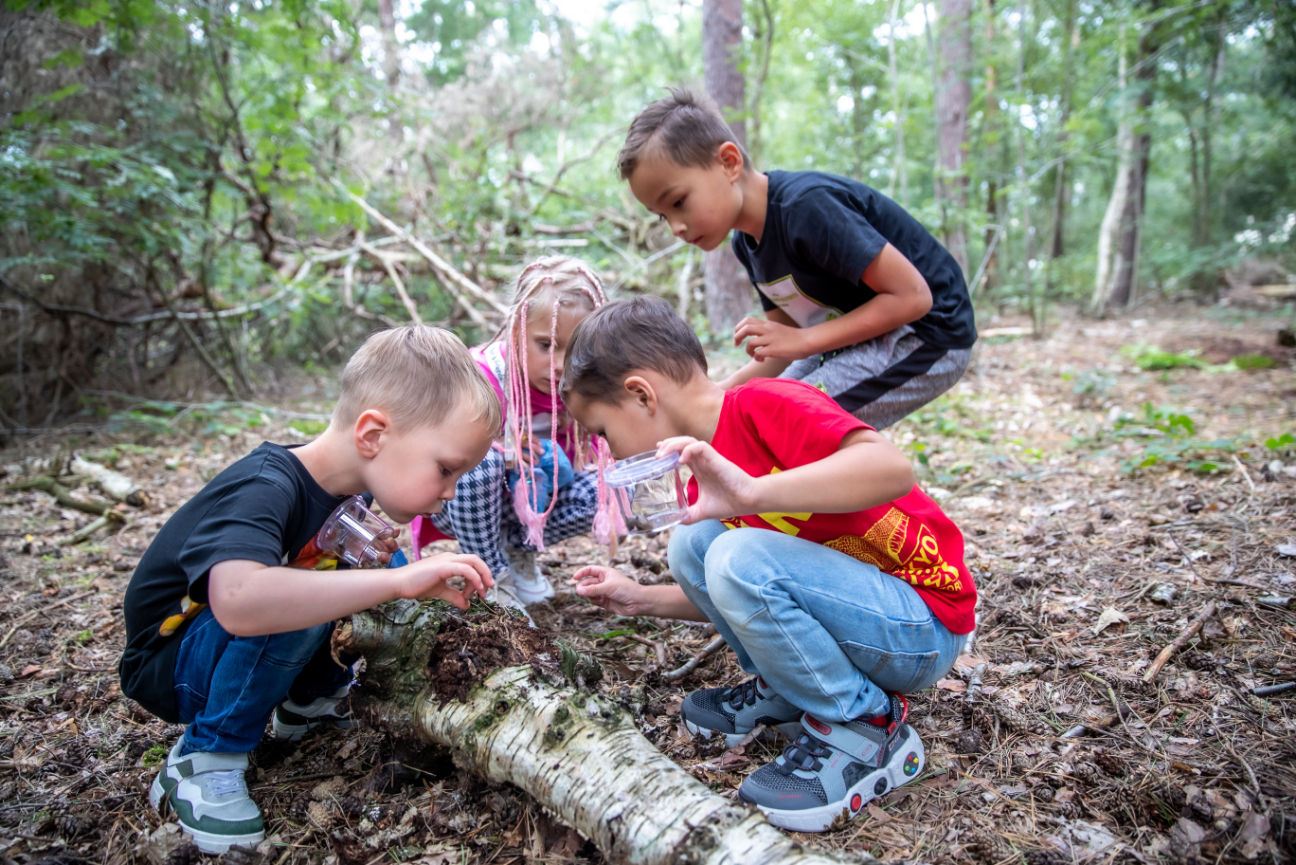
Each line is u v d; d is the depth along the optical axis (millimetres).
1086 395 5598
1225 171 16688
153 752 1856
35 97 5078
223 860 1477
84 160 5523
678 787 1338
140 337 6953
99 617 2658
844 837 1483
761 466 1562
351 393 1554
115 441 5398
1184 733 1717
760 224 2236
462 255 7867
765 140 10133
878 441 1407
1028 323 10414
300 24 5859
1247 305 11539
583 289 2283
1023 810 1528
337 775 1742
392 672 1649
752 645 1540
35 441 5438
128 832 1590
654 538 3312
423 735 1616
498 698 1526
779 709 1755
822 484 1366
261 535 1419
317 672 1846
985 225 7395
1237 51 13453
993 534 3062
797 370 2475
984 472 3924
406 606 1679
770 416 1514
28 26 5758
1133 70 7945
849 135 9789
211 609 1418
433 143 8523
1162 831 1455
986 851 1415
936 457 4246
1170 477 3473
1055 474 3764
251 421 5766
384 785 1648
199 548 1393
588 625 2473
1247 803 1462
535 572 2629
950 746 1754
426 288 8617
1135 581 2447
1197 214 15742
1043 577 2533
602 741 1435
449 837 1524
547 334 2254
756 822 1288
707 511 1402
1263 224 16250
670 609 1953
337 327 8758
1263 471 3307
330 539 1620
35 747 1913
